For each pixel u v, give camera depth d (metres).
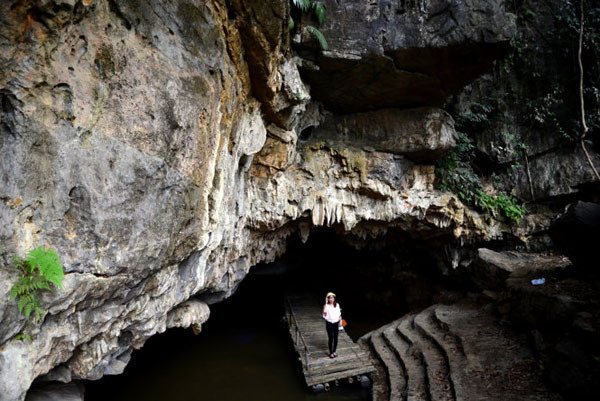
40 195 3.08
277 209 10.02
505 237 13.48
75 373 4.32
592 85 12.72
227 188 6.48
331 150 11.17
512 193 13.84
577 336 6.75
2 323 2.86
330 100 10.99
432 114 11.34
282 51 6.98
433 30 8.62
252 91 7.13
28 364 3.20
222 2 4.96
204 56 4.86
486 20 8.45
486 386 7.32
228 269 8.91
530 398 6.70
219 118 5.39
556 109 13.34
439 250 14.50
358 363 9.51
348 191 11.55
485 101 13.97
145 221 4.13
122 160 3.76
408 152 11.62
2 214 2.81
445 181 13.29
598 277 8.37
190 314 6.88
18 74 2.83
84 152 3.40
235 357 11.70
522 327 9.02
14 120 2.85
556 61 13.34
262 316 15.80
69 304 3.52
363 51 8.80
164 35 4.21
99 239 3.60
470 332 9.62
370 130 11.61
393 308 16.45
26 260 2.96
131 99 3.81
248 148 7.41
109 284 3.94
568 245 8.86
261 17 5.48
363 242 14.57
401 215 12.19
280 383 9.97
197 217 5.23
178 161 4.55
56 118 3.15
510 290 10.02
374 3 8.73
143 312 4.98
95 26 3.40
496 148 13.75
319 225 11.62
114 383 9.94
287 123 8.73
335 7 8.66
